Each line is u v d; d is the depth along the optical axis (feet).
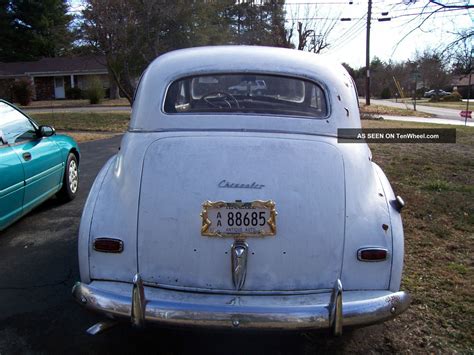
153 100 9.71
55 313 10.92
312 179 8.61
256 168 8.58
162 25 68.80
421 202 19.34
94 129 52.90
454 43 28.68
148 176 8.71
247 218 8.27
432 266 13.41
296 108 10.22
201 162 8.68
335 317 7.64
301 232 8.29
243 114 9.55
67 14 159.63
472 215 17.72
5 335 9.98
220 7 90.17
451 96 183.83
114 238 8.44
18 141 15.80
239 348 9.66
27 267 13.43
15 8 150.41
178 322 7.70
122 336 10.05
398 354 9.48
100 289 8.19
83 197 20.88
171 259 8.30
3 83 115.55
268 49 10.86
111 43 61.46
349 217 8.52
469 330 10.26
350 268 8.38
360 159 9.32
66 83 146.41
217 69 10.07
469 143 39.19
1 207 13.85
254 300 8.00
